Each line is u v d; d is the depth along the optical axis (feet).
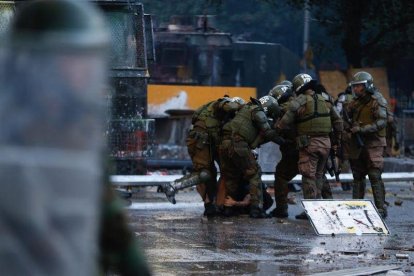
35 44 13.60
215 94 213.05
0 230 13.44
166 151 197.98
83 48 13.66
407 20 216.74
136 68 120.37
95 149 13.78
